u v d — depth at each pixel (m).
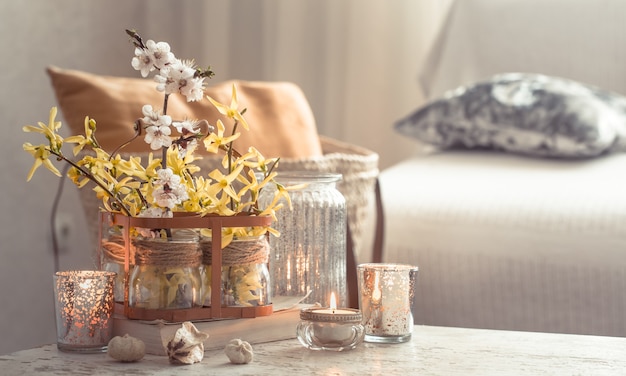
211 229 1.50
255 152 1.55
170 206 1.47
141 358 1.46
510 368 1.45
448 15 3.47
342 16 3.80
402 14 3.74
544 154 2.73
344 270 1.70
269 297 1.56
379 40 3.76
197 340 1.46
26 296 3.13
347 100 3.80
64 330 1.49
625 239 2.21
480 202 2.36
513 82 2.90
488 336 1.61
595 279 2.21
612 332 2.20
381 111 3.78
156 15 3.77
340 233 1.69
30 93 3.12
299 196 1.67
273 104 2.25
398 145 3.76
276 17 3.88
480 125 2.82
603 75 3.19
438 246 2.33
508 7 3.34
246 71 3.94
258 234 1.54
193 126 1.53
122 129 2.06
